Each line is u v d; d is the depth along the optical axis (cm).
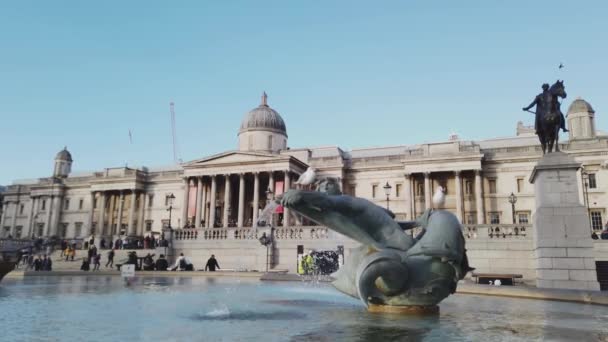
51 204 9256
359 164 7044
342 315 918
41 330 714
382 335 687
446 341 645
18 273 2544
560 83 2064
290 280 2383
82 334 679
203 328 743
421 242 957
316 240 3691
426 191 6356
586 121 6419
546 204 1961
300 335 680
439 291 944
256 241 3838
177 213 8169
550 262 1906
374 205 988
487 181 6438
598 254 2577
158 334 682
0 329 724
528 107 2136
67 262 5016
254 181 6769
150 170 9075
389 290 932
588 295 1248
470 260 3162
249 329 734
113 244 6944
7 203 9888
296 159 6631
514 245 3103
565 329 761
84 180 9144
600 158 5825
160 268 3525
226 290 1639
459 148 6353
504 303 1235
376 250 965
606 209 5681
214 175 6862
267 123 7944
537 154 6209
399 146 7506
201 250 4050
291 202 922
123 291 1536
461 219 6088
